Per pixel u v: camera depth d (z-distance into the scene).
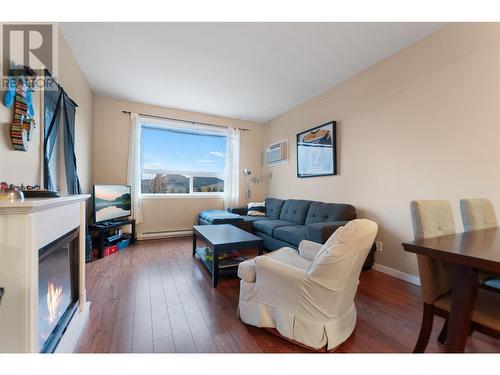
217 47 2.51
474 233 1.31
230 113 4.75
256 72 3.05
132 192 4.08
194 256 3.23
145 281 2.39
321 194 3.67
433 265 1.24
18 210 0.92
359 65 2.87
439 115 2.20
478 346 1.40
